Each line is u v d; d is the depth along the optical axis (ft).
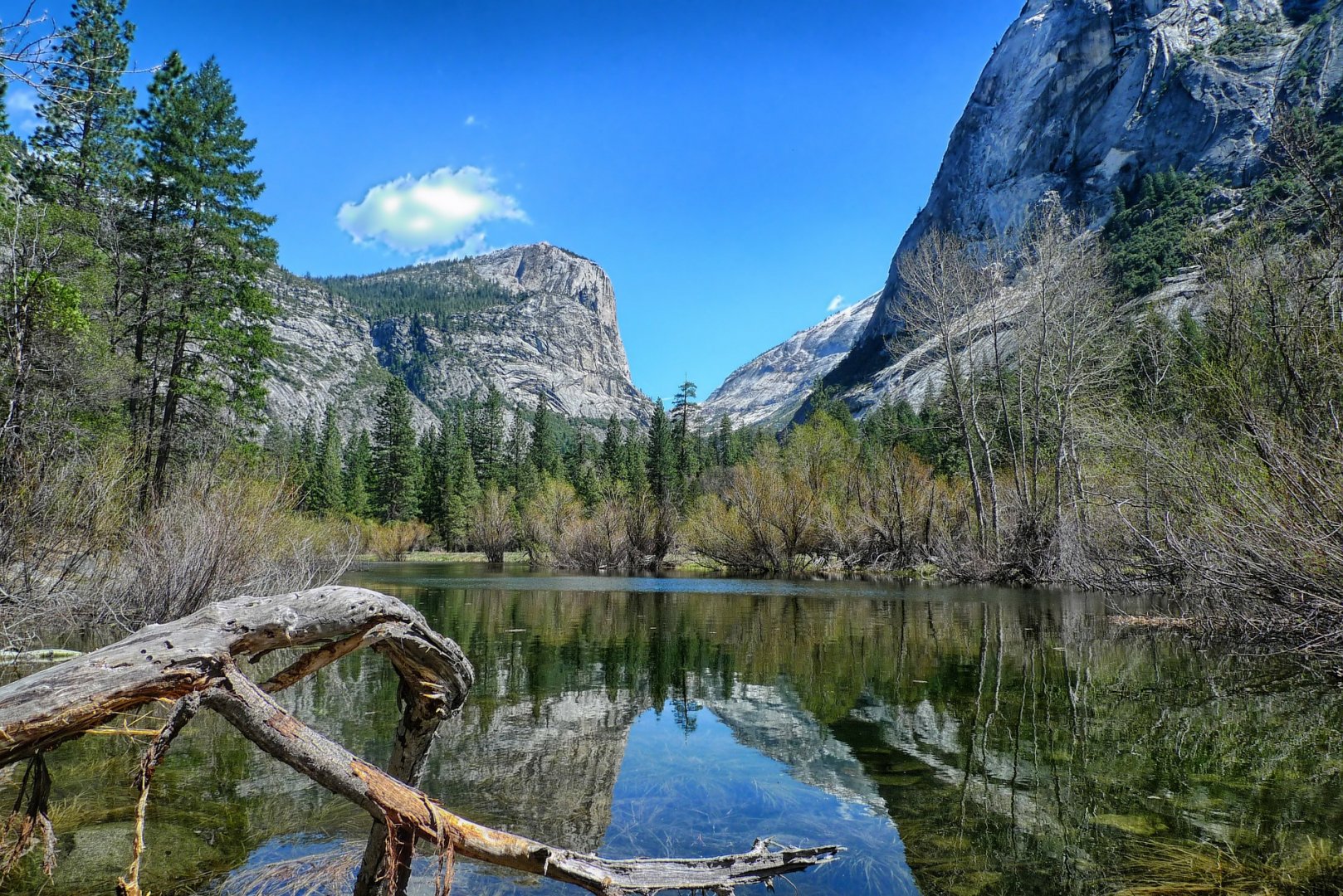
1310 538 18.39
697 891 8.84
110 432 41.88
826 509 86.53
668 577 81.66
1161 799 11.73
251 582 30.22
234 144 70.85
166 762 13.73
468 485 197.26
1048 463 86.69
